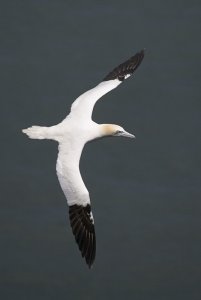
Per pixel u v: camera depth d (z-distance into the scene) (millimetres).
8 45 33375
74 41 33781
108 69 32500
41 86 31672
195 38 34000
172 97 31531
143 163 29500
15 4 35062
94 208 27812
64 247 26234
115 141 30078
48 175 28750
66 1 35438
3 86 31531
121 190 28500
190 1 35688
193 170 29375
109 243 26516
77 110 21328
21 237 26422
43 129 20391
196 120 30891
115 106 31047
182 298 24609
